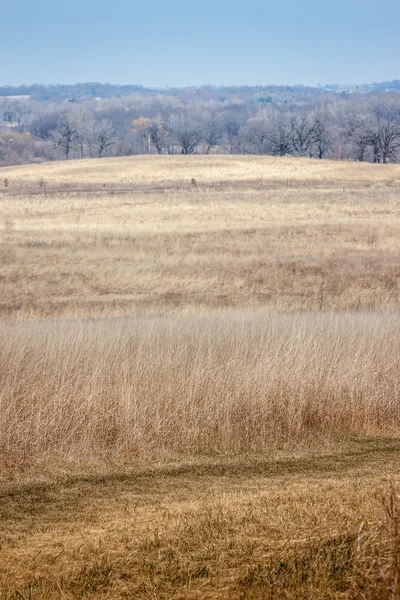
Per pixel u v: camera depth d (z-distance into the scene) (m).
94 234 73.25
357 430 17.11
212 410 16.30
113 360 18.47
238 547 9.17
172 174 172.62
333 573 8.20
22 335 21.11
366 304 42.88
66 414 15.48
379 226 81.56
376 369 19.41
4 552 9.56
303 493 11.66
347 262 57.44
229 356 19.34
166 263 56.41
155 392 16.75
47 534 10.23
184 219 91.50
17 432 14.62
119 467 14.11
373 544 8.65
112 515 11.00
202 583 8.28
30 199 116.56
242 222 87.12
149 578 8.47
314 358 19.02
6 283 48.84
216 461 14.59
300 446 15.86
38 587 8.40
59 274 51.81
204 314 35.47
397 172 176.75
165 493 12.23
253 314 33.56
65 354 18.64
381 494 10.39
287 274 52.25
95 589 8.27
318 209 102.81
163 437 15.52
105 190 133.62
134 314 37.81
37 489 12.65
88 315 38.50
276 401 17.02
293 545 9.10
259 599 7.86
